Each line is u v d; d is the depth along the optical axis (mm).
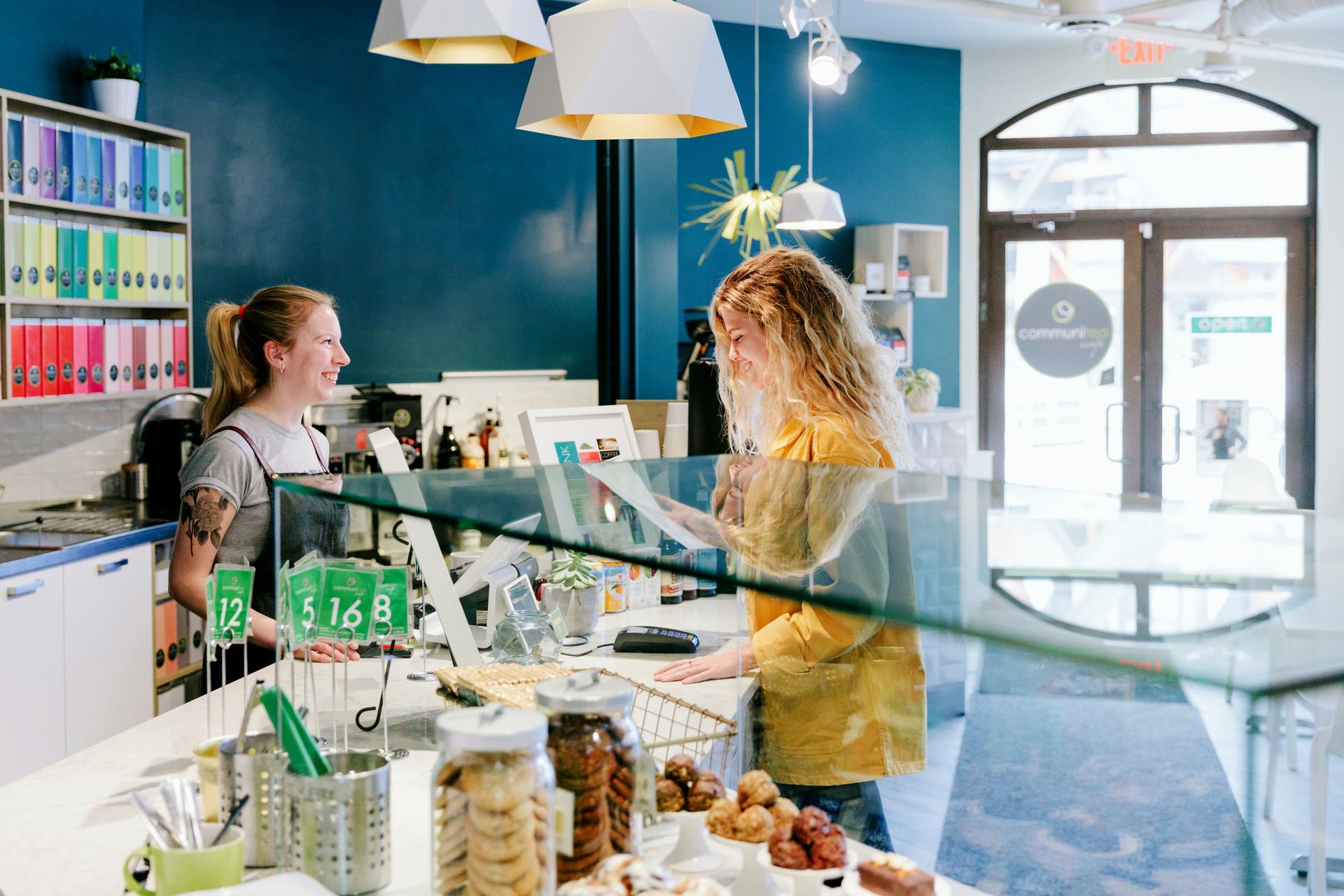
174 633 4031
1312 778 2199
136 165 4277
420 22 1889
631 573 2369
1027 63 7656
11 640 3232
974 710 3217
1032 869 2094
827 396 1941
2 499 4293
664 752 1536
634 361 6121
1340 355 7688
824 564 1144
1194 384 7855
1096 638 929
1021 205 7875
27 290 3840
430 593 1922
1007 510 1412
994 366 7977
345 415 5230
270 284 5328
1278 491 4859
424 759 1639
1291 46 6242
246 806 1345
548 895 1068
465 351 5898
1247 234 7754
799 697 1623
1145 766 2805
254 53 5230
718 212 6047
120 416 4613
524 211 6012
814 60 4207
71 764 1730
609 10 1993
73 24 4344
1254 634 930
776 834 1186
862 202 7484
